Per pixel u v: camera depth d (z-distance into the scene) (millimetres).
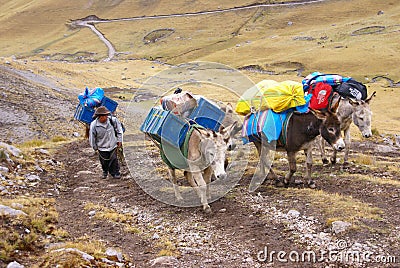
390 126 44688
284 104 10992
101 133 12789
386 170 13344
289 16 173500
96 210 9844
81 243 7602
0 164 12438
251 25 172750
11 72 50969
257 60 116250
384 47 110000
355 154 16953
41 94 38938
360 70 97500
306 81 12547
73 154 17078
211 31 173875
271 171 11875
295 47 128875
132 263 7262
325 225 8453
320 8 175500
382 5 166125
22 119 28047
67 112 32375
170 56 144875
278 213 9312
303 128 10945
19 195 10547
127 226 8977
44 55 178250
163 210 10086
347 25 145125
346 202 9641
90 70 99938
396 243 7645
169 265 7129
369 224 8398
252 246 7918
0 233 7414
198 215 9703
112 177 13164
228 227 8906
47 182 12391
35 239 7625
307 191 10719
